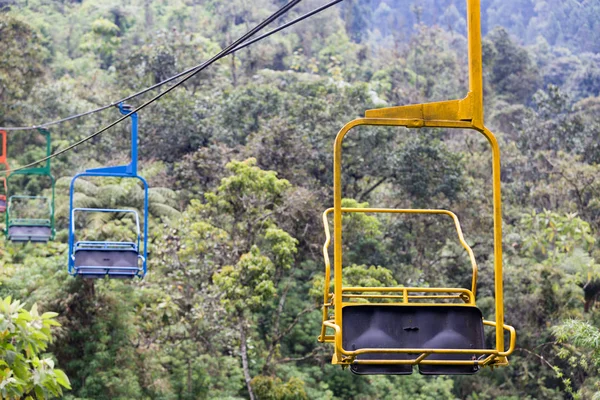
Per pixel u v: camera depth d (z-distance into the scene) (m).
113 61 68.25
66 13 79.94
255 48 70.00
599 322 34.50
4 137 21.30
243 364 27.38
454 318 6.25
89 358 25.28
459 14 128.00
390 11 122.81
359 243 34.97
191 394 27.14
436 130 40.75
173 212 32.12
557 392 34.22
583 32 109.38
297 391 27.84
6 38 46.81
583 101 65.50
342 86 46.47
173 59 49.22
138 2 85.88
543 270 36.09
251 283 25.58
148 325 27.03
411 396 33.09
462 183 38.16
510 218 41.34
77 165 42.88
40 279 25.53
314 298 31.02
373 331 6.18
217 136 41.47
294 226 33.22
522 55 78.56
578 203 39.50
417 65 76.19
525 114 56.25
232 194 28.38
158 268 26.91
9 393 9.92
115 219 31.52
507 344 36.25
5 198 23.91
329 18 88.56
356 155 39.56
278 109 42.09
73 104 47.59
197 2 90.25
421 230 38.03
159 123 41.81
